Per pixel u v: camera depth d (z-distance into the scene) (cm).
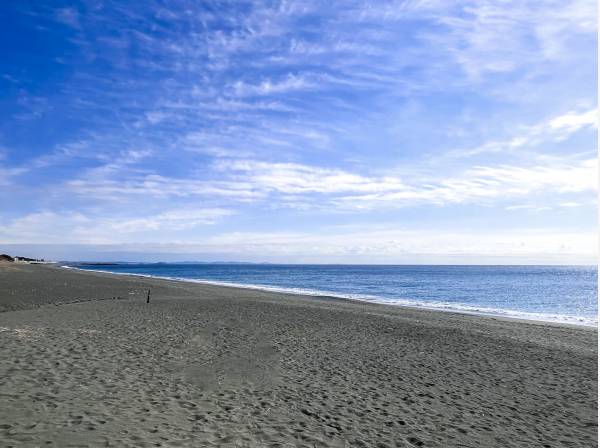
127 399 812
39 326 1516
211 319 1966
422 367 1238
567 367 1305
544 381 1138
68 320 1714
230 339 1506
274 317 2131
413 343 1598
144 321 1797
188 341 1423
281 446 660
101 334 1439
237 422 745
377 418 814
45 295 2881
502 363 1332
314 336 1653
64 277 5156
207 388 930
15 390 797
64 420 682
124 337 1415
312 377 1076
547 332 2016
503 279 9381
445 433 759
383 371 1171
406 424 791
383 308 2938
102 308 2211
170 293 3516
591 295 5022
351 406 873
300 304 2938
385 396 950
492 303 4044
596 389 1076
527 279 9419
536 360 1390
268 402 866
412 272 15000
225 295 3525
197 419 743
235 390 931
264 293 4041
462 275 11950
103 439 624
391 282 7825
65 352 1134
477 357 1402
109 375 958
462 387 1052
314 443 683
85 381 897
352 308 2823
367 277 10225
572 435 775
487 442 730
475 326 2123
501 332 1956
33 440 599
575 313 3269
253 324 1875
